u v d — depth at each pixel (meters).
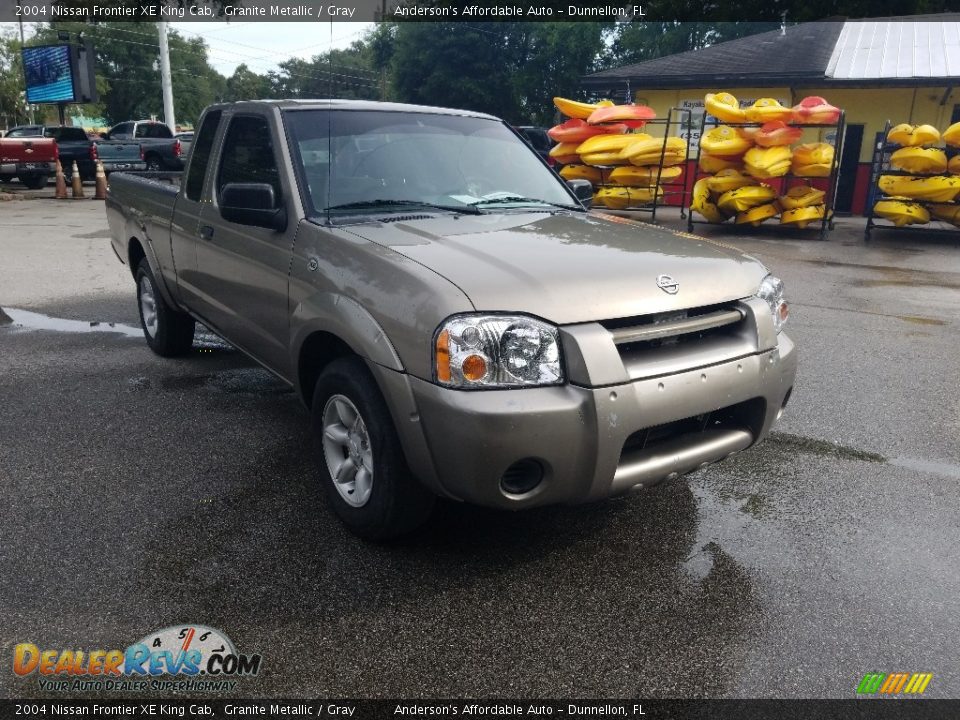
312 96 4.48
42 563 3.02
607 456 2.71
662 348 2.92
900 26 21.81
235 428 4.47
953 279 9.89
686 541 3.31
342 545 3.20
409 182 3.84
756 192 13.73
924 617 2.82
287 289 3.52
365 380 3.01
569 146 15.24
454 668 2.51
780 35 22.20
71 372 5.48
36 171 21.28
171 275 5.14
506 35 40.53
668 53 36.28
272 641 2.61
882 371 5.85
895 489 3.85
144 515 3.42
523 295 2.72
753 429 3.21
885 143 13.30
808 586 3.00
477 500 2.70
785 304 3.59
